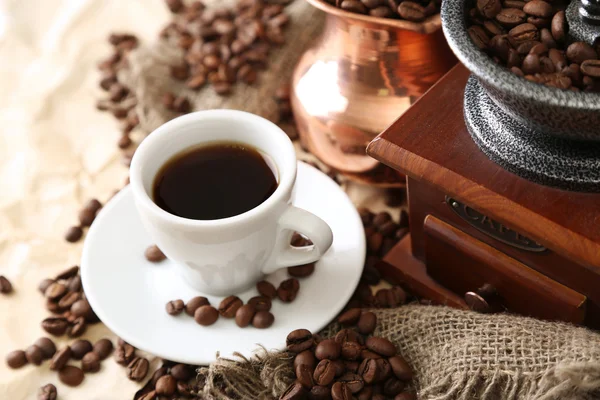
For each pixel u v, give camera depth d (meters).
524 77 0.39
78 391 0.46
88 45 0.62
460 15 0.40
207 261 0.44
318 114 0.50
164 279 0.47
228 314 0.45
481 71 0.38
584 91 0.38
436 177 0.42
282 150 0.45
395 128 0.44
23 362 0.47
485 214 0.42
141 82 0.57
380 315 0.47
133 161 0.44
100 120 0.58
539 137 0.41
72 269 0.50
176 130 0.45
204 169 0.46
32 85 0.60
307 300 0.46
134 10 0.64
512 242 0.43
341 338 0.45
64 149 0.57
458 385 0.43
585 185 0.40
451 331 0.45
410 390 0.45
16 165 0.56
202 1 0.64
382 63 0.49
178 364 0.46
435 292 0.48
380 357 0.45
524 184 0.41
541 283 0.43
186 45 0.59
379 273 0.50
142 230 0.48
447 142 0.43
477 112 0.43
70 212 0.54
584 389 0.41
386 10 0.47
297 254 0.46
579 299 0.42
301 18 0.59
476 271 0.46
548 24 0.41
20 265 0.51
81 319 0.48
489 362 0.43
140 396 0.46
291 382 0.44
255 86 0.57
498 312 0.46
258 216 0.42
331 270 0.47
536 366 0.42
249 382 0.45
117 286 0.46
